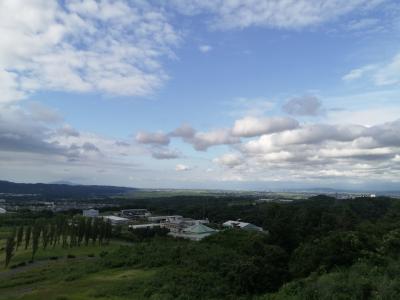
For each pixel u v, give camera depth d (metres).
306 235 94.12
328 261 61.03
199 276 61.03
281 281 63.44
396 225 87.31
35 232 113.00
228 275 61.72
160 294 51.69
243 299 54.06
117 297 52.91
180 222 194.75
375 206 174.38
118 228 156.62
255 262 64.00
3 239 148.75
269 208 111.25
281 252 74.88
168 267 69.25
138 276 66.88
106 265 79.38
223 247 86.94
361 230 85.00
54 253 120.56
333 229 96.44
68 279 70.56
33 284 74.56
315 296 42.69
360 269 53.47
